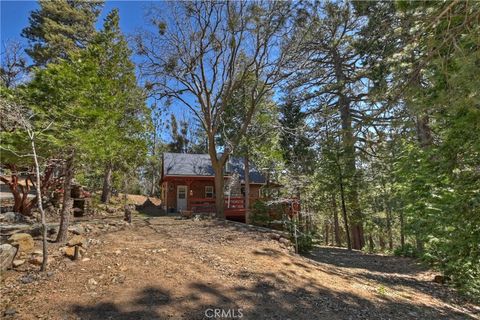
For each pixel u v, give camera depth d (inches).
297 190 480.7
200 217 553.9
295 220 432.1
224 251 301.7
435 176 286.8
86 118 298.8
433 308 244.8
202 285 208.5
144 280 205.8
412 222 332.8
